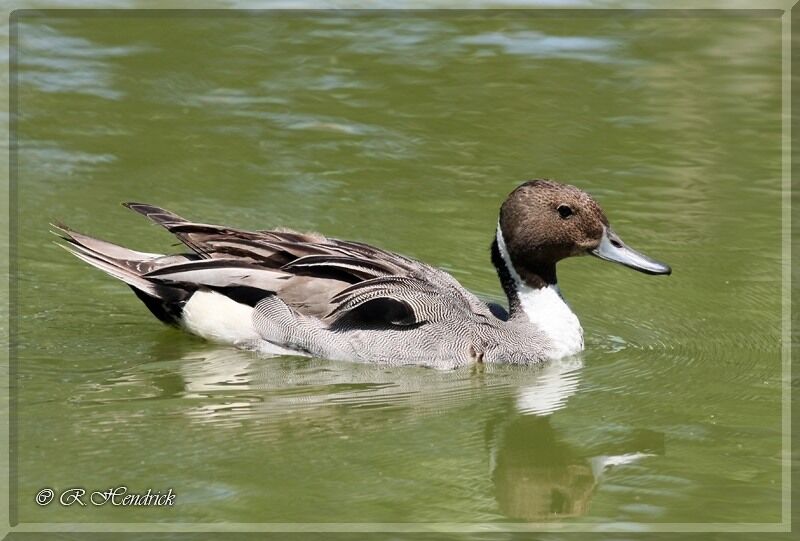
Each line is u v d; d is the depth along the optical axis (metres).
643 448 11.99
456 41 22.64
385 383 13.55
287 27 22.97
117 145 19.09
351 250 14.38
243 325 14.06
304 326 13.95
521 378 13.77
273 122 19.97
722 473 11.45
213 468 11.28
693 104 20.75
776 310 15.48
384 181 18.47
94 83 20.80
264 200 17.75
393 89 21.06
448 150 19.38
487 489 11.15
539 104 20.70
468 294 14.60
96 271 15.88
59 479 11.01
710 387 13.45
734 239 17.14
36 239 16.50
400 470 11.37
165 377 13.38
